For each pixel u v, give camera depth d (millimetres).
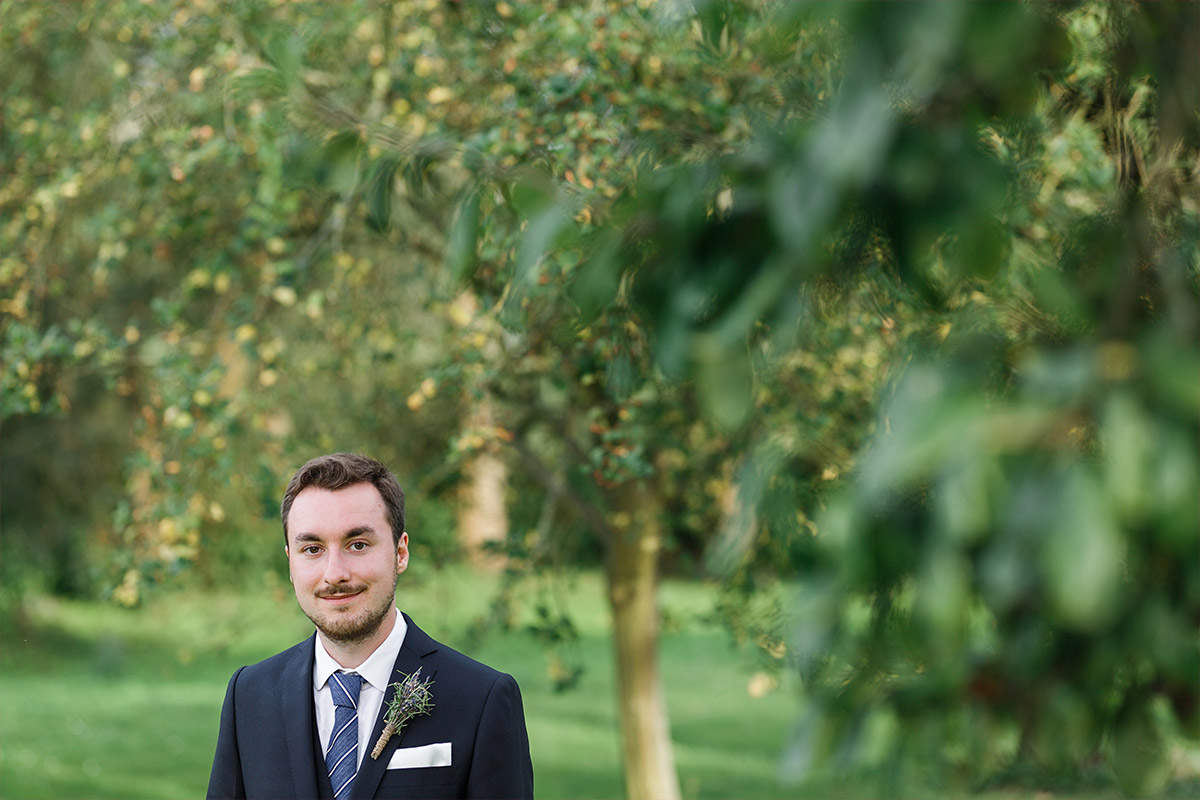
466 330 4836
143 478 5551
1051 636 1360
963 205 1239
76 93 6531
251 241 5645
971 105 1249
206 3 5246
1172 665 1262
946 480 1077
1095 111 2393
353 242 5828
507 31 5141
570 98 4586
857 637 1465
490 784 2109
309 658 2234
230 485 5262
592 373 4938
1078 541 1013
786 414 4785
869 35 1093
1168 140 1413
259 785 2152
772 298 1339
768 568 5188
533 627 5977
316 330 6254
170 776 9586
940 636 1090
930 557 1090
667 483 5840
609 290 1488
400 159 2893
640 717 6492
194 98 5273
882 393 1521
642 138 3037
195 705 12859
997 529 1053
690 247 1436
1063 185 3789
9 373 5055
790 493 2254
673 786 6543
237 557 13539
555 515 6930
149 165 5348
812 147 1188
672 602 16781
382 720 2145
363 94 5465
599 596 19172
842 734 1525
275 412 6000
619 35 4480
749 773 10070
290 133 3580
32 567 14117
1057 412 1095
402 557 2234
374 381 6801
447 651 2244
